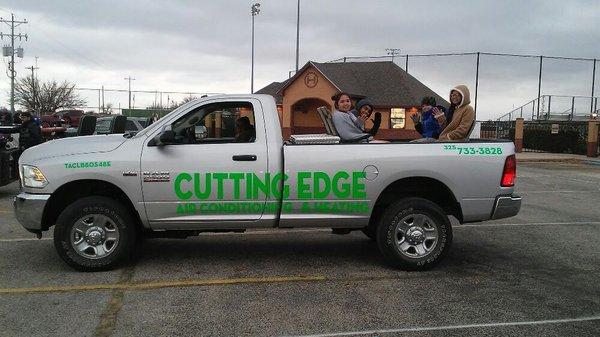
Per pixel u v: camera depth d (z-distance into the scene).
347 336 4.25
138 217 6.04
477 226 8.73
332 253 6.84
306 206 5.88
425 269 6.03
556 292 5.34
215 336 4.21
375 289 5.39
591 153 25.83
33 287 5.31
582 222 9.11
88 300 4.96
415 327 4.43
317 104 35.22
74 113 53.62
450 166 5.94
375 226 6.52
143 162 5.70
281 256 6.66
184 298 5.06
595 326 4.48
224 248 7.05
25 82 77.81
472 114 6.97
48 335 4.18
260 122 5.92
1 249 6.79
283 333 4.29
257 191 5.81
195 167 5.73
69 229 5.71
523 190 13.63
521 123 29.09
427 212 5.96
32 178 5.70
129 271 5.91
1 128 11.76
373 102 34.19
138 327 4.36
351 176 5.87
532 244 7.45
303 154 5.84
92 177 5.67
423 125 8.52
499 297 5.18
